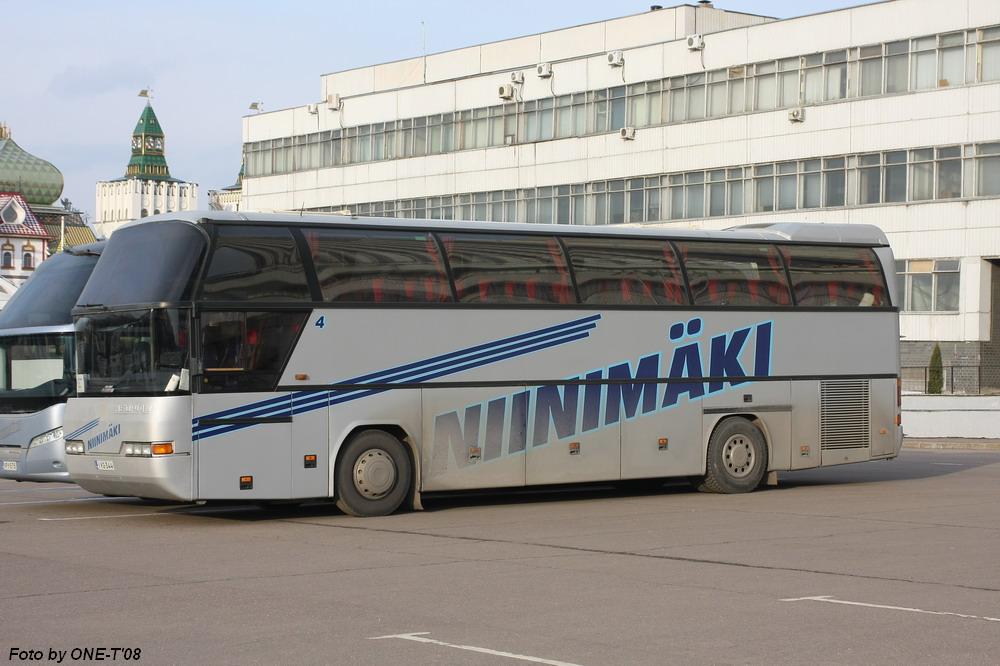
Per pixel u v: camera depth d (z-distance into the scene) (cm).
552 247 1941
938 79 5381
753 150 5891
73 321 1861
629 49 6328
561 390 1920
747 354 2105
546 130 6681
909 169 5466
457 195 7088
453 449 1828
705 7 6700
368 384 1762
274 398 1692
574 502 1988
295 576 1224
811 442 2166
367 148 7562
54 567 1284
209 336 1659
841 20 5631
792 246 2178
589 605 1068
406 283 1806
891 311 2266
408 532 1588
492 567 1284
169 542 1492
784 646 908
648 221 6256
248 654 874
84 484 1752
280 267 1712
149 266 1686
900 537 1521
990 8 5234
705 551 1402
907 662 861
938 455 3181
